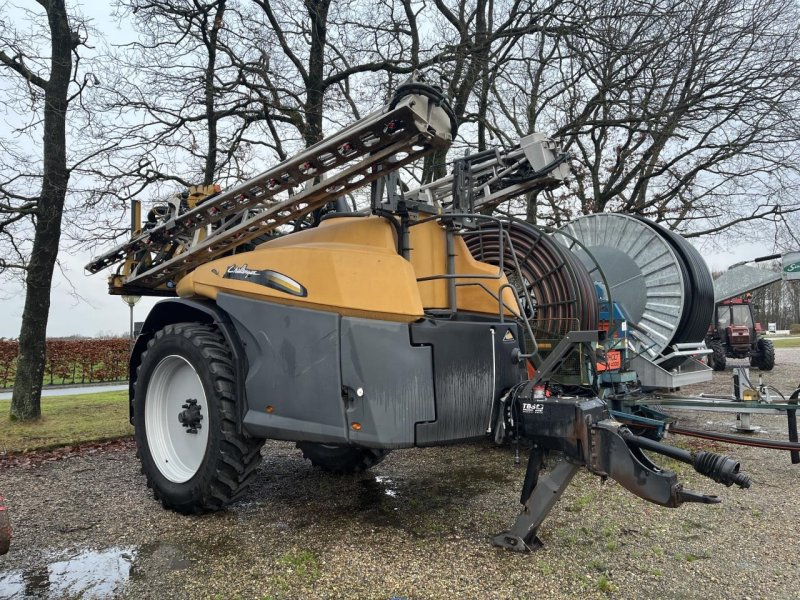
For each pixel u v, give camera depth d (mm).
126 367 19281
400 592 3035
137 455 4711
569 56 10977
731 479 2918
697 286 8422
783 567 3357
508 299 4621
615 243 8922
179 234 5340
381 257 3748
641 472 3086
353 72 11477
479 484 5094
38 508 4453
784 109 11734
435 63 10820
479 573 3250
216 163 12172
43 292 8273
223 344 4270
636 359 8055
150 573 3287
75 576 3256
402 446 3535
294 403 3805
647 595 3008
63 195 8477
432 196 6125
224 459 4016
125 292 6168
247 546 3664
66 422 8211
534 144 5398
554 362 3596
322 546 3650
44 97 8469
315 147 3973
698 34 11000
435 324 3691
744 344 16719
